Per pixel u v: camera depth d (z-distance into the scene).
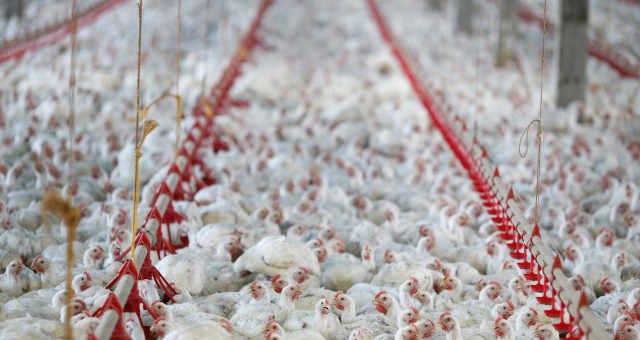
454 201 16.02
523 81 33.44
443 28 51.62
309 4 58.59
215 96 24.31
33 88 25.81
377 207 15.41
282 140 22.91
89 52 33.31
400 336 9.12
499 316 10.05
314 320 9.59
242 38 38.50
